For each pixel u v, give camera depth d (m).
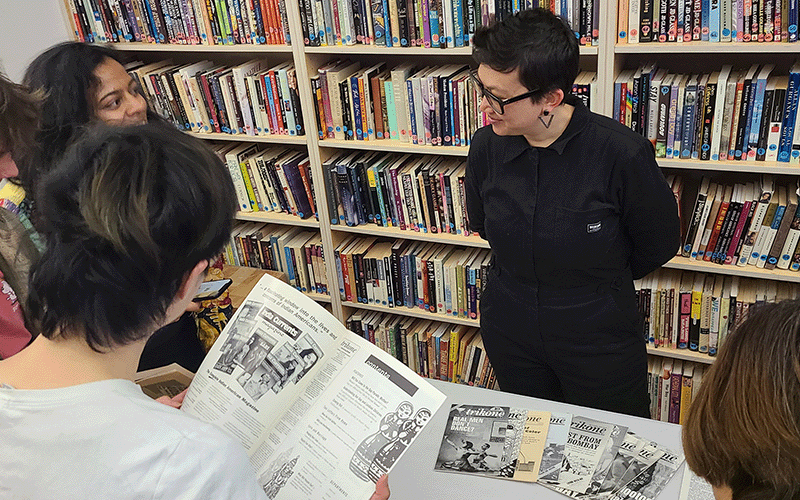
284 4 2.18
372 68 2.29
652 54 2.08
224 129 2.50
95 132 0.66
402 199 2.36
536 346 1.72
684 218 2.22
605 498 1.13
